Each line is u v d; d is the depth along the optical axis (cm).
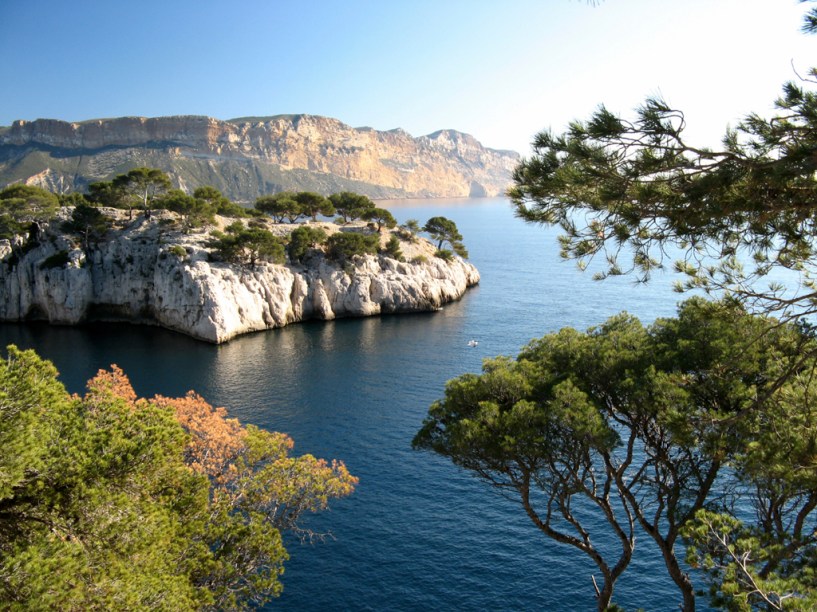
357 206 12962
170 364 7069
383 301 10262
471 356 7319
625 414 1802
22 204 10288
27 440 1080
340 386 6216
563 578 3014
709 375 1541
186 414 2670
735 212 979
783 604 938
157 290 9119
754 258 1183
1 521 1208
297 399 5803
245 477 2345
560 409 1612
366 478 4122
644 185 967
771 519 1459
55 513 1241
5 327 9131
